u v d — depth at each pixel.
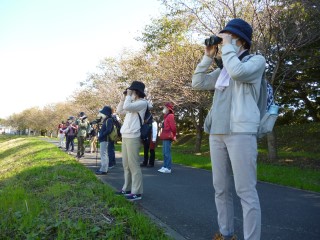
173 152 19.36
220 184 3.39
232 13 12.05
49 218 4.05
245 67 2.96
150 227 3.92
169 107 10.16
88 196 5.29
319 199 6.46
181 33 13.90
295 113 24.44
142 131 5.91
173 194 6.66
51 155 12.85
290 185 8.01
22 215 4.11
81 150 14.12
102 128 9.55
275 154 13.78
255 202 3.06
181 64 15.52
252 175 3.09
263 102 3.26
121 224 3.86
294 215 5.23
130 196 5.96
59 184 6.24
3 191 6.13
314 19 11.38
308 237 4.18
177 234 4.15
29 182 7.14
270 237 4.17
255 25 12.07
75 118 18.77
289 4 11.25
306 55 13.41
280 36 12.15
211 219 4.89
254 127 3.08
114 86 29.45
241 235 4.15
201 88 3.64
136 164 5.96
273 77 12.55
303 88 18.47
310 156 14.36
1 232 3.59
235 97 3.16
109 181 8.24
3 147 29.64
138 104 5.83
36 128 81.12
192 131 34.41
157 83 17.89
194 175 9.50
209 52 3.47
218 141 3.32
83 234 3.49
